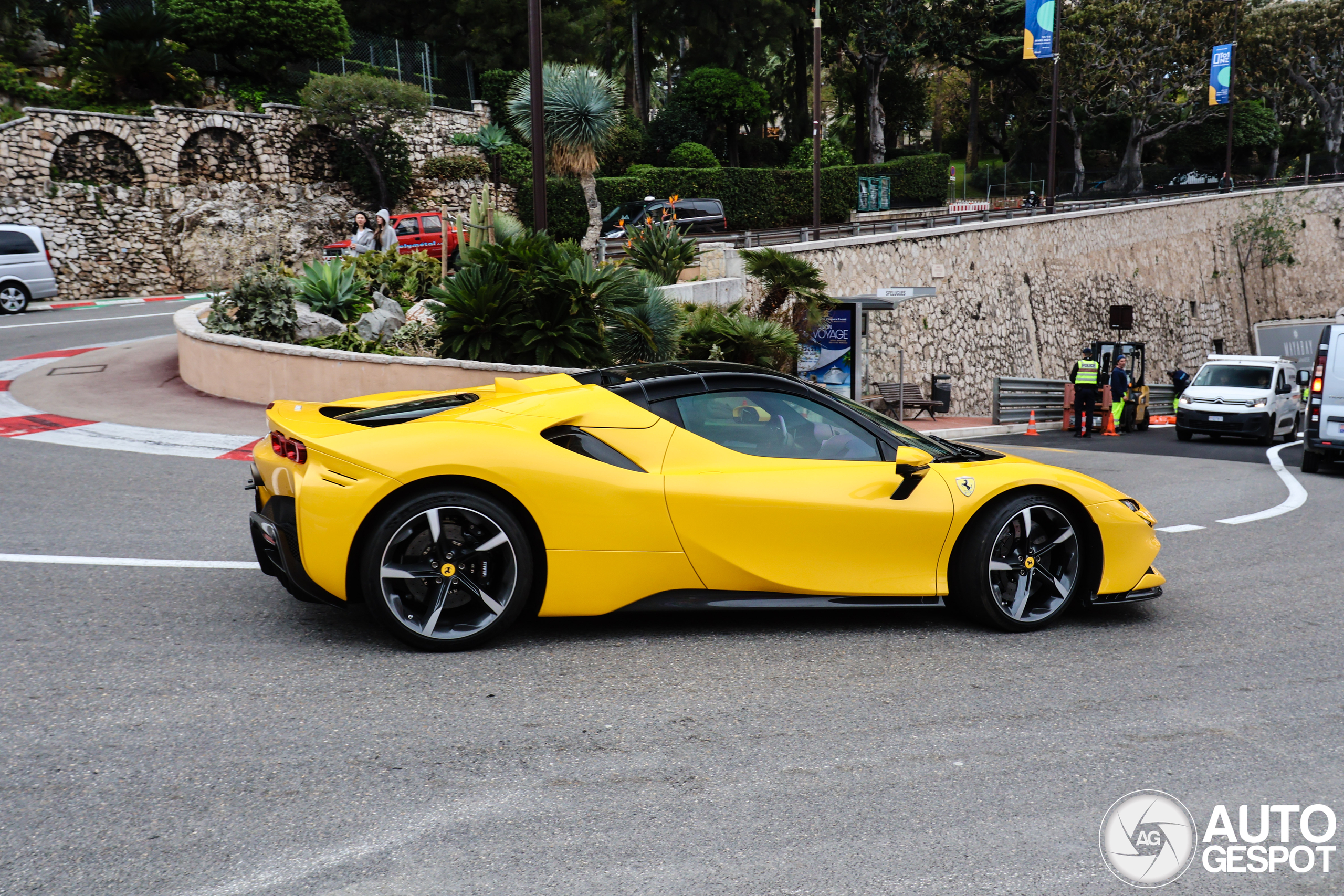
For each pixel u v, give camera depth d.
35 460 8.27
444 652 4.15
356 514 3.93
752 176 48.50
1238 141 78.19
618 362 13.27
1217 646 4.72
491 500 4.07
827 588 4.52
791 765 3.24
